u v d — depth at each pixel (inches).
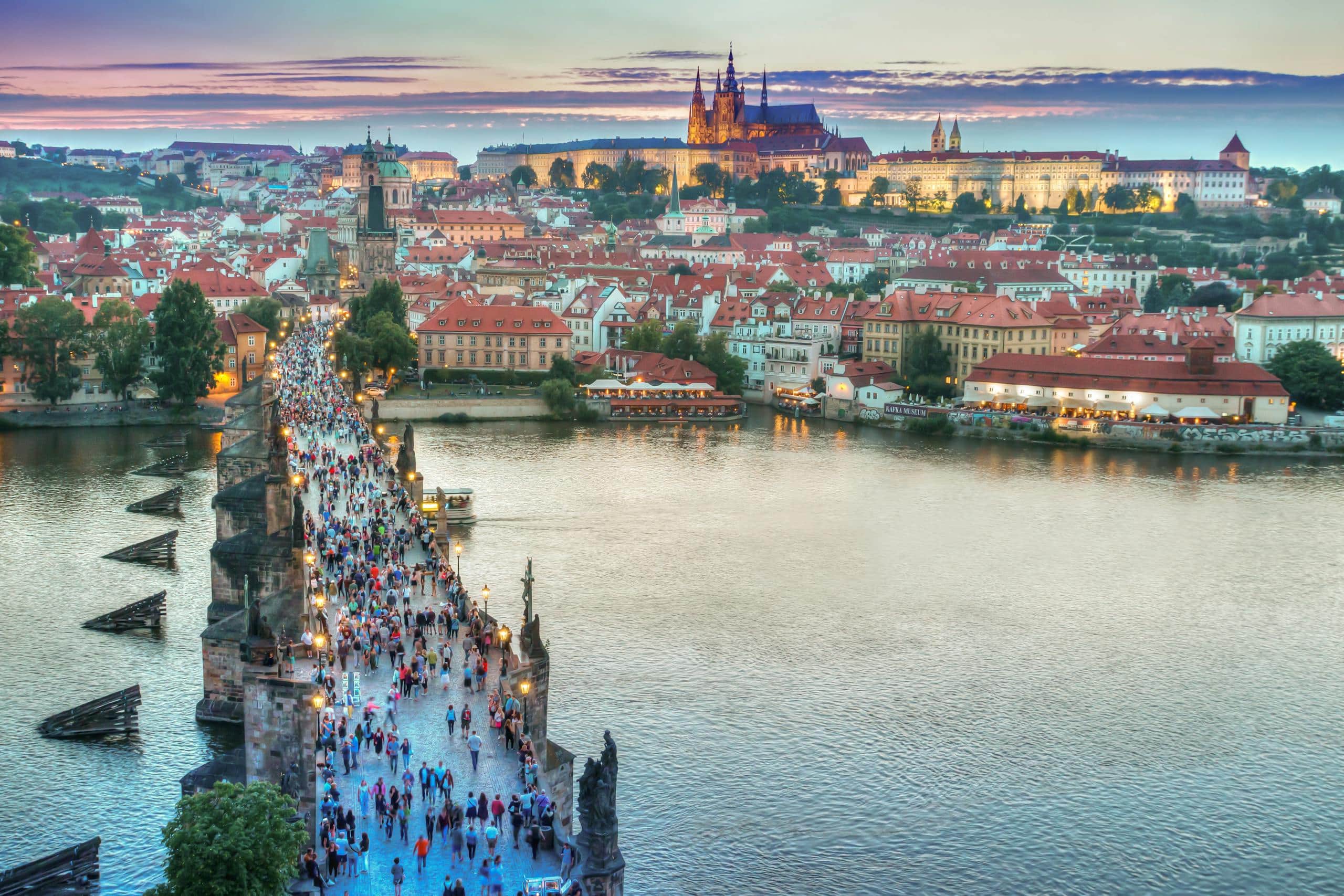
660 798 4886.8
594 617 6899.6
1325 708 5959.6
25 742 5068.9
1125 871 4554.6
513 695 4416.8
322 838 3624.5
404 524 7111.2
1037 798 5022.1
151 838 4379.9
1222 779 5231.3
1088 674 6309.1
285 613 5167.3
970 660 6446.9
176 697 5556.1
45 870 3949.3
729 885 4350.4
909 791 5032.0
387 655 4948.3
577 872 3371.1
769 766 5177.2
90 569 7391.7
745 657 6378.0
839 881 4402.1
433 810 3673.7
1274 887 4500.5
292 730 3954.2
